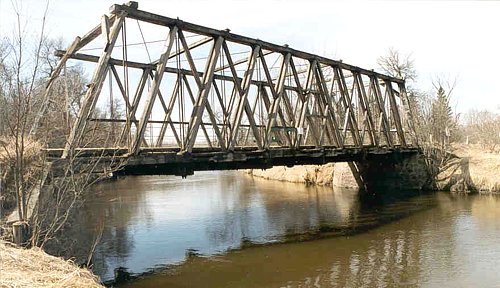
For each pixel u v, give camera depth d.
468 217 21.42
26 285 6.63
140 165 15.07
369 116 27.16
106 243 17.38
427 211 23.69
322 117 22.11
